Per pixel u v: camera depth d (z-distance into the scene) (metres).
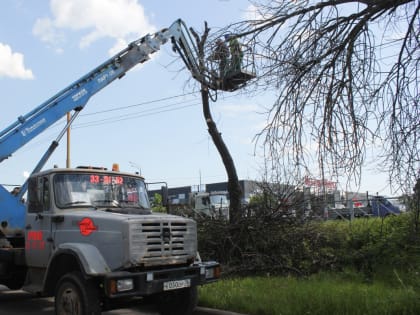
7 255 8.52
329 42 5.55
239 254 11.28
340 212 14.05
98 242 6.72
